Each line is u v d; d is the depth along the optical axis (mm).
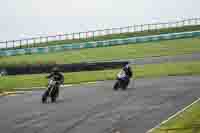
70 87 37344
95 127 21578
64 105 27781
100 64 46500
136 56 58062
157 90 31719
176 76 40156
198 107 24625
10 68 47625
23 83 41594
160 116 23266
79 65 46625
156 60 52750
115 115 24031
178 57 53938
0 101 31719
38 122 23219
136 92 31328
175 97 28438
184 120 21938
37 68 47250
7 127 22547
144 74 42781
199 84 33781
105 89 34062
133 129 20906
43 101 29172
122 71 33156
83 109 26094
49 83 29141
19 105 29109
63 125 22266
